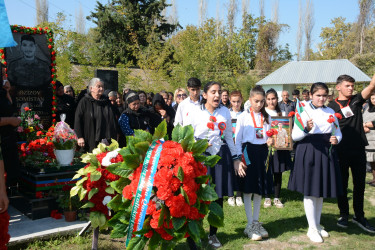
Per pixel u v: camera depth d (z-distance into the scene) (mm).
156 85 21312
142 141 2846
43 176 4656
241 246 4176
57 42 18312
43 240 4090
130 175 2777
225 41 32625
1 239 2514
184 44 26531
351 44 45562
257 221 4523
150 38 29438
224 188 4102
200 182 2717
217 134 4078
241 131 4477
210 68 28609
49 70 6652
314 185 4340
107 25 33969
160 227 2621
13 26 6250
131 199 2701
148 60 22984
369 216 5391
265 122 4539
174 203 2527
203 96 4250
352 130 4887
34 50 6480
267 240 4414
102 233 4426
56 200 4605
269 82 26125
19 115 6250
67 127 4980
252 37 37812
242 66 33375
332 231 4766
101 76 10914
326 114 4449
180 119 4871
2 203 2307
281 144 5332
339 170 4465
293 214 5457
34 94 6500
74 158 5160
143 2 35750
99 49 33438
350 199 6289
